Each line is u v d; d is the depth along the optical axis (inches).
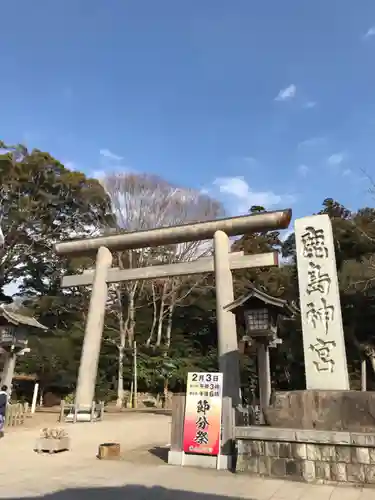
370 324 939.3
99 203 1158.3
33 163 1086.4
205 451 302.2
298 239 358.3
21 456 337.4
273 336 410.0
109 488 236.1
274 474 266.2
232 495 222.5
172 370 1034.1
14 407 533.6
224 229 618.8
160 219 1046.4
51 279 1315.2
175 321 1280.8
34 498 210.7
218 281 583.8
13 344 536.7
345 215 1194.6
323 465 254.4
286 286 1074.1
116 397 1021.8
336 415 276.5
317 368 315.3
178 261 1088.8
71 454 354.0
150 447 415.2
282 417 290.8
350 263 908.6
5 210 1114.7
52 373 957.8
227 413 313.7
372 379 962.1
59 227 1208.8
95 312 638.5
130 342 1037.8
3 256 1149.7
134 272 646.5
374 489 234.5
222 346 543.2
